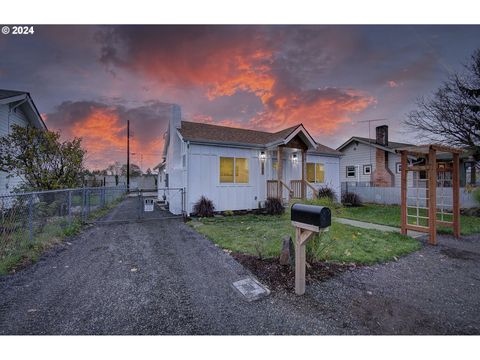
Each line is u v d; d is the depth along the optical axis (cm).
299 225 286
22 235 478
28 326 228
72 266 389
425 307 268
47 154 832
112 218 873
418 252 474
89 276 348
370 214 997
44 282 326
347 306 267
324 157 1309
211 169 941
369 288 312
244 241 521
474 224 752
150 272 365
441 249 494
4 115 930
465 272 373
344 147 2017
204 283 325
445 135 1167
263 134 1259
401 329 230
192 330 225
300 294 291
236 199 996
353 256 420
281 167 1056
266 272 356
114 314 249
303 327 231
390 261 416
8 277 342
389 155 1725
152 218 855
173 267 386
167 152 1439
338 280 334
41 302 271
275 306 266
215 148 951
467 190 1040
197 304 270
